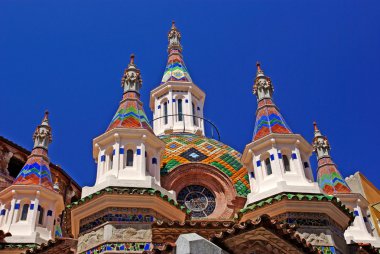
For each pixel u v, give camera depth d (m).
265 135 23.66
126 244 18.77
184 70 40.31
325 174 30.31
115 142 22.50
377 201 39.94
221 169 27.45
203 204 26.39
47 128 32.12
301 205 20.28
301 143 23.33
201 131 35.66
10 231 25.83
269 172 22.80
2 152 38.75
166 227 18.31
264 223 14.45
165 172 26.69
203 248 10.18
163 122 36.56
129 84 26.55
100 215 19.81
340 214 20.77
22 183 27.94
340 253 19.83
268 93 26.53
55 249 19.58
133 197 19.95
